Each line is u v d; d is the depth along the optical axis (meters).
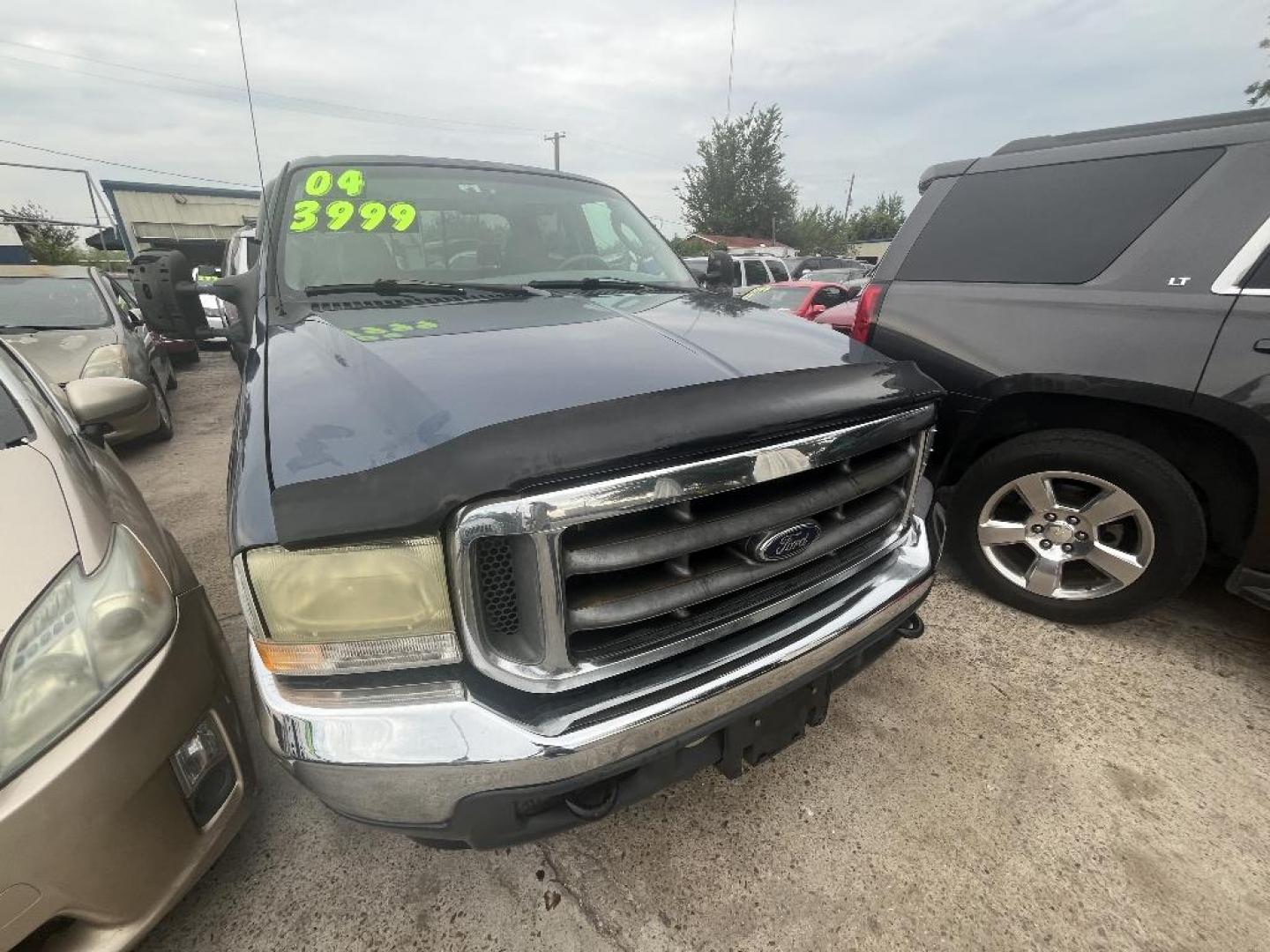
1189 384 2.15
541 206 2.70
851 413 1.46
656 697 1.31
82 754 1.21
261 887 1.66
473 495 1.04
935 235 2.83
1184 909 1.60
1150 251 2.29
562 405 1.25
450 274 2.39
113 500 1.73
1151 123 2.51
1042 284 2.50
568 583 1.21
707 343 1.69
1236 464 2.19
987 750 2.08
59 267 6.14
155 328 6.37
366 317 1.85
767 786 1.95
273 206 2.41
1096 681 2.38
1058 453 2.47
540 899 1.63
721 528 1.28
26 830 1.15
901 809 1.87
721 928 1.56
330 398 1.37
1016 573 2.75
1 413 1.75
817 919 1.58
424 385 1.32
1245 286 2.09
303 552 1.10
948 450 2.79
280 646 1.15
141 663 1.36
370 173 2.52
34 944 1.24
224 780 1.53
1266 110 2.24
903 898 1.63
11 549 1.36
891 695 2.32
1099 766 2.01
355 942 1.54
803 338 1.86
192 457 5.16
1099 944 1.53
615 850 1.76
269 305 2.10
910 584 1.75
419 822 1.20
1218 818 1.84
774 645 1.49
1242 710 2.23
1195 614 2.76
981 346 2.58
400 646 1.15
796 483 1.45
